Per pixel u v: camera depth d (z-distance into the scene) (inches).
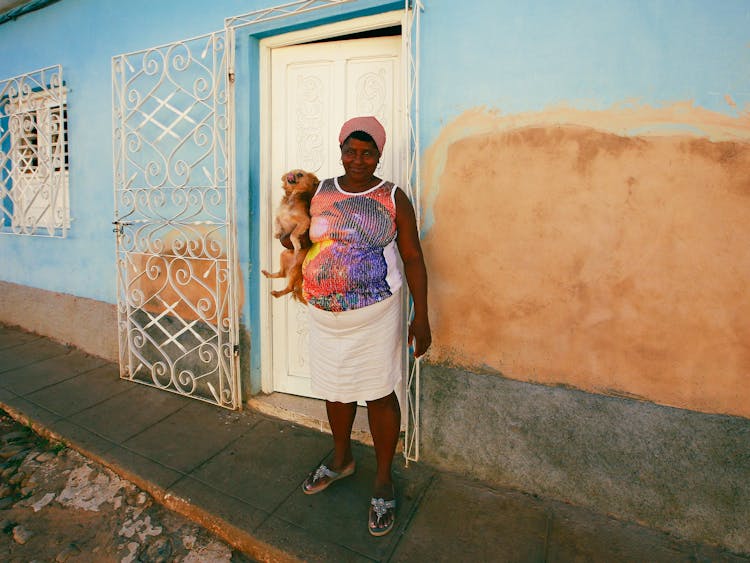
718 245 75.2
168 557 81.9
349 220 76.9
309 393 127.1
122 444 109.7
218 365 125.5
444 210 94.2
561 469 89.2
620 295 82.1
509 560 76.9
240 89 118.3
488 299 92.0
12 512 92.3
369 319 79.2
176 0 128.0
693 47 74.0
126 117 136.8
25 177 178.1
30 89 166.7
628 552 78.3
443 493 92.6
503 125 87.6
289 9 109.0
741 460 76.7
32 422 119.8
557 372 88.0
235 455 105.8
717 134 73.7
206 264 128.2
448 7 90.7
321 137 118.3
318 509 88.6
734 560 76.7
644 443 82.7
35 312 181.6
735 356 75.8
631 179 79.4
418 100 94.5
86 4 149.4
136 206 139.6
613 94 79.4
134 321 141.6
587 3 79.9
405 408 106.7
